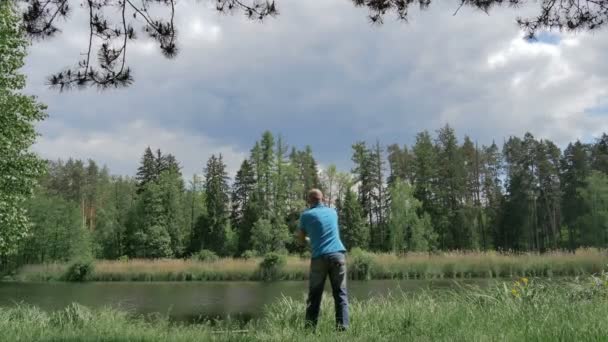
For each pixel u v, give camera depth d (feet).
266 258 116.37
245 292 81.25
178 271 118.83
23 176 57.52
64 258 185.57
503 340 15.37
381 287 77.66
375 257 109.70
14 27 19.83
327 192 255.70
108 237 248.32
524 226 255.91
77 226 194.29
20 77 57.47
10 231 56.75
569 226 265.54
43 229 184.44
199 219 261.44
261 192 241.55
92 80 18.35
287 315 23.00
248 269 116.67
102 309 29.99
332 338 18.25
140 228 234.17
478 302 23.45
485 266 101.71
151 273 120.16
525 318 18.52
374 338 17.93
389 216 227.61
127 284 107.76
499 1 19.65
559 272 97.19
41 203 187.32
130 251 242.17
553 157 281.13
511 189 260.62
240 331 21.36
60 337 19.02
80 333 21.08
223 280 115.44
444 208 261.65
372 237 263.90
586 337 14.67
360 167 275.18
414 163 279.90
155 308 60.03
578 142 271.90
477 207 266.98
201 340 18.57
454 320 19.61
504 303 22.47
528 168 272.31
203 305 62.54
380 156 275.39
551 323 16.94
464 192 267.39
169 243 231.91
